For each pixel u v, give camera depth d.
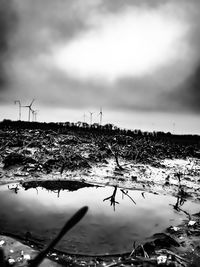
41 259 0.81
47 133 24.30
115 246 4.56
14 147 14.66
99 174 10.30
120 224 5.57
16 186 8.26
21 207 6.39
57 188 8.30
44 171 10.01
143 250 4.27
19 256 3.93
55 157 12.05
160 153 18.92
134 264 3.94
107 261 4.07
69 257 4.14
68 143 18.59
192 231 5.25
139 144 20.66
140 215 6.19
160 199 7.68
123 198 7.60
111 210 6.46
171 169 12.92
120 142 21.59
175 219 6.02
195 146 29.55
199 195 8.32
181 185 9.47
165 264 3.86
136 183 9.39
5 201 6.81
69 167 10.68
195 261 4.12
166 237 4.82
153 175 10.92
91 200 7.22
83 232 5.07
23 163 10.52
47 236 4.84
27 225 5.29
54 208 6.42
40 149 14.05
